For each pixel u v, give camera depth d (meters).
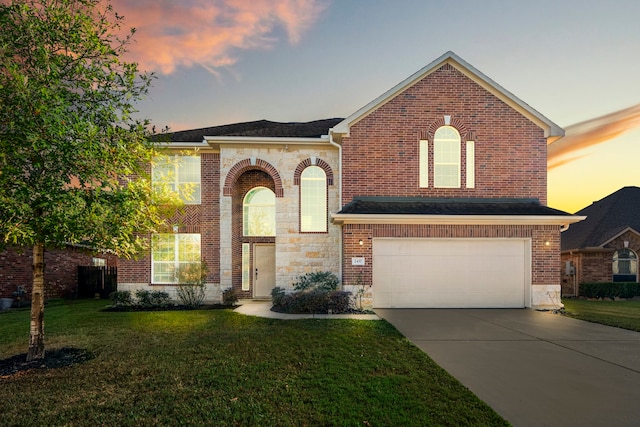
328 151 14.20
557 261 12.10
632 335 8.37
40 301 6.50
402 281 12.15
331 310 11.27
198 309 12.44
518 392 4.91
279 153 14.12
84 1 5.90
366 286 11.91
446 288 12.18
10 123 4.67
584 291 18.44
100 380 5.31
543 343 7.61
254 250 15.23
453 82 13.24
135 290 14.08
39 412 4.25
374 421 4.00
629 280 19.06
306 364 6.03
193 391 4.86
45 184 4.89
